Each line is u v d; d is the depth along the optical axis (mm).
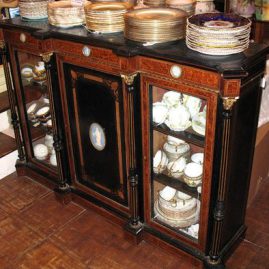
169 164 1921
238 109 1520
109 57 1720
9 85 2350
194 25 1484
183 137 1720
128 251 2045
